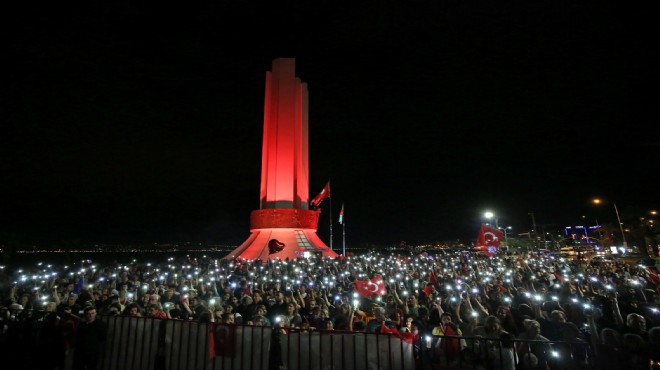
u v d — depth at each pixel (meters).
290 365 6.86
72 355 8.39
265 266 28.98
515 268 23.58
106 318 8.56
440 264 29.12
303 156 47.78
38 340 9.03
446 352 7.26
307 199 46.97
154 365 7.75
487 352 6.93
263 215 41.19
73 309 9.98
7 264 29.45
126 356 8.08
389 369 6.54
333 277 18.89
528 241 66.88
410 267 27.84
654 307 10.13
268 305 11.92
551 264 27.09
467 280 17.64
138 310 9.38
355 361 6.68
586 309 9.52
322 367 6.74
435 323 10.67
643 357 5.63
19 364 9.14
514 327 8.89
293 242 39.81
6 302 11.66
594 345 6.09
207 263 34.06
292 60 45.31
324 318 9.90
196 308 10.30
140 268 27.67
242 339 7.16
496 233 22.89
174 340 7.71
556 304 10.29
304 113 48.91
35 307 11.80
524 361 6.86
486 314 10.32
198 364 7.37
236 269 24.53
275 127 44.06
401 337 6.64
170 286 15.73
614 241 56.84
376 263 31.64
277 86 44.97
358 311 11.04
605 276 17.27
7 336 9.52
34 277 19.14
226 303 12.15
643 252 47.94
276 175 42.69
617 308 9.49
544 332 8.52
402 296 13.13
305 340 6.93
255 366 6.98
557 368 6.53
